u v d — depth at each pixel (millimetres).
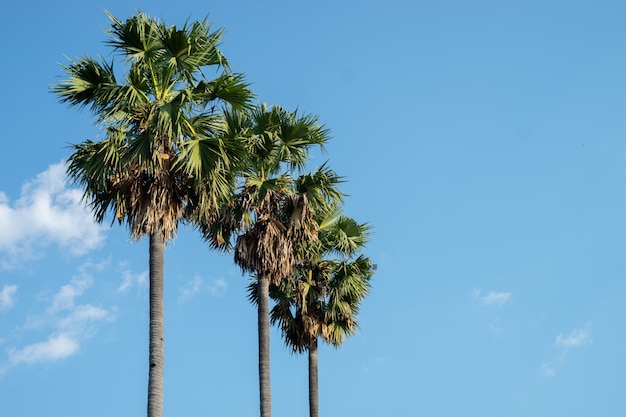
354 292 34625
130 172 22469
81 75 22594
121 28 22562
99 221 22859
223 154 22250
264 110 28422
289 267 28391
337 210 33906
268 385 27359
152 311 21516
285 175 28250
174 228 22469
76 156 22484
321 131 28484
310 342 34281
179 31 22375
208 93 23609
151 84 23078
